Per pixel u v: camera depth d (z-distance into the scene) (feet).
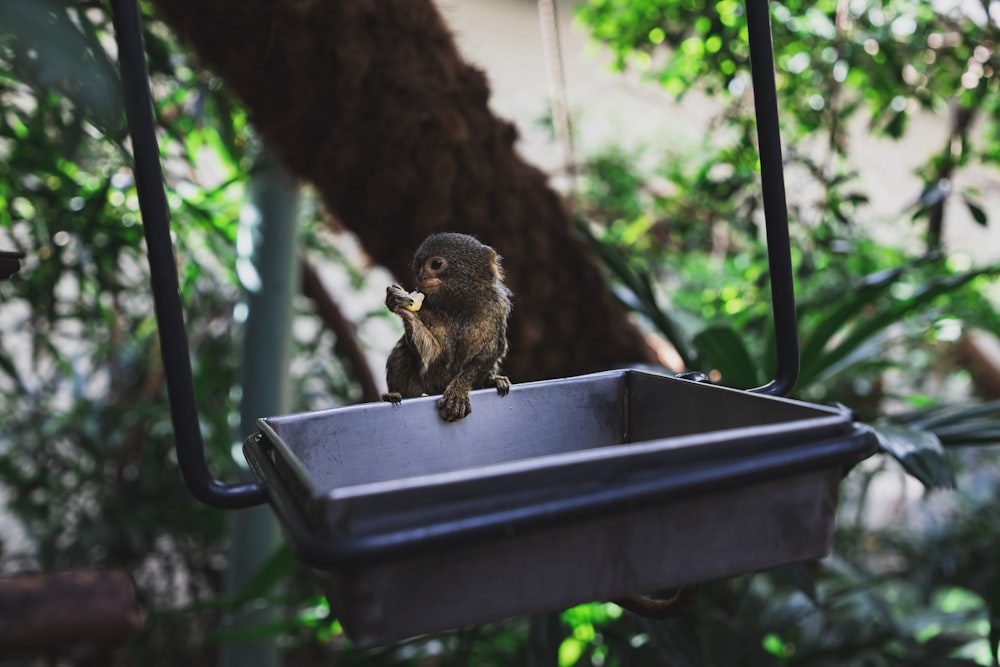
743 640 8.84
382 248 7.69
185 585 15.01
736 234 14.05
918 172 11.82
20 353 13.96
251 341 9.93
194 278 12.09
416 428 3.70
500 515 2.59
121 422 13.19
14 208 10.17
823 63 11.04
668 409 3.85
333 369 14.71
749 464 2.87
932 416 8.06
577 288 8.43
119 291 10.80
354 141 7.16
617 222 15.39
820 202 11.05
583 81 19.31
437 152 7.26
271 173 9.39
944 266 12.04
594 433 3.99
